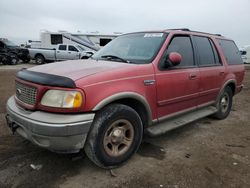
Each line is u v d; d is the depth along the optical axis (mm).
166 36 3955
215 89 4934
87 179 3006
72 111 2736
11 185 2828
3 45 21391
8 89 8281
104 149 3053
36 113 2818
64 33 25453
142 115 3551
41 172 3107
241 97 8406
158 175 3129
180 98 4016
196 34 4625
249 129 4973
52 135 2674
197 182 3004
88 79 2855
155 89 3537
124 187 2875
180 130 4773
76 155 3520
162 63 3688
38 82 2861
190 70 4168
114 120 3070
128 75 3221
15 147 3738
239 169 3334
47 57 22172
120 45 4273
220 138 4438
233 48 5824
